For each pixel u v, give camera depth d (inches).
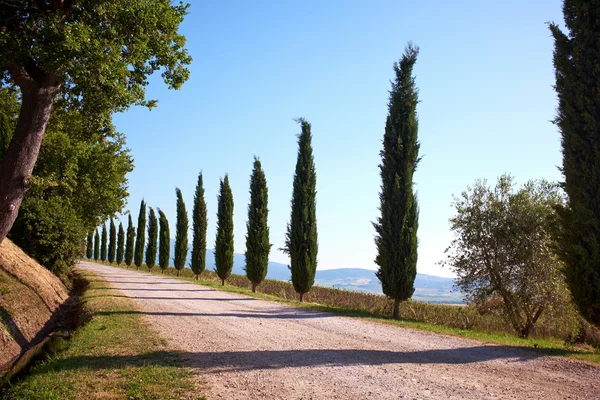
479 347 371.2
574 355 336.5
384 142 691.4
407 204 657.0
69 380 240.5
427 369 282.0
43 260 861.2
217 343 369.1
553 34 402.3
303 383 243.3
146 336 386.6
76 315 591.5
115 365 276.7
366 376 260.7
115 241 2979.8
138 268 2425.0
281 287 1291.8
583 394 225.1
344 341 391.9
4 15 412.2
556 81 397.7
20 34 395.5
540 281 587.2
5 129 848.3
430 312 759.1
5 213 414.0
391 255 650.8
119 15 449.1
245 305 716.7
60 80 400.5
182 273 2237.9
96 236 3486.7
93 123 528.7
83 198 1129.4
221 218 1326.3
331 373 267.4
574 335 601.3
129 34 466.9
